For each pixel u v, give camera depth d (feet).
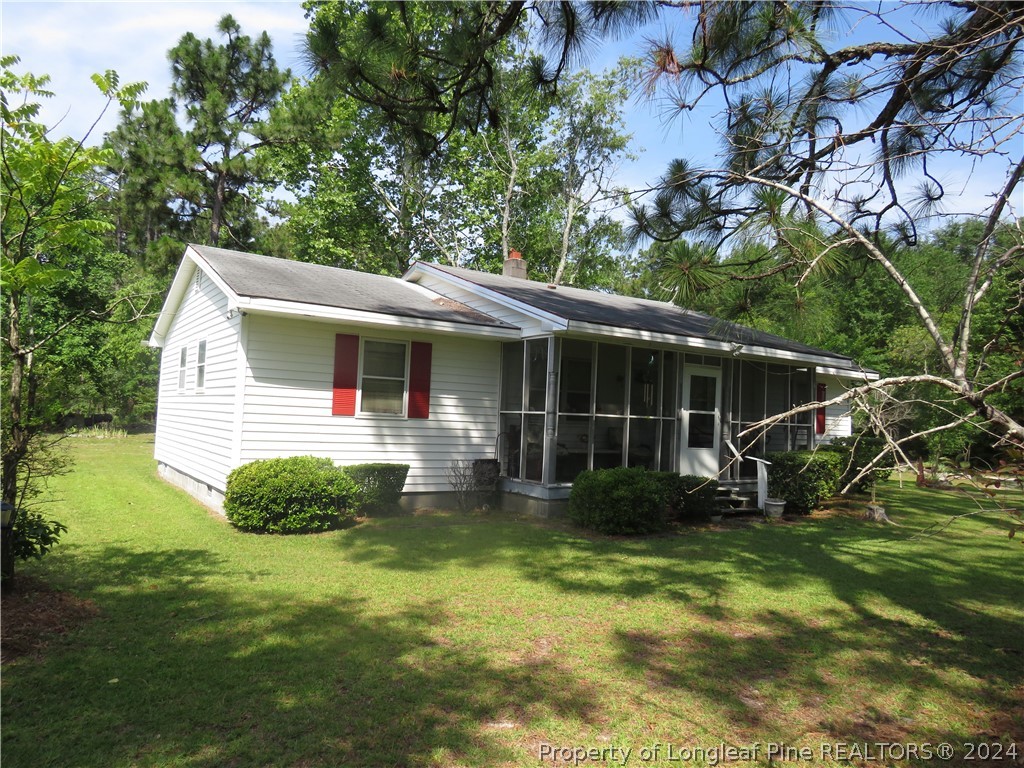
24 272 17.24
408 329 35.81
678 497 36.27
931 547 32.53
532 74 21.27
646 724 13.39
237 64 81.25
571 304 41.50
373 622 18.57
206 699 13.53
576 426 37.86
